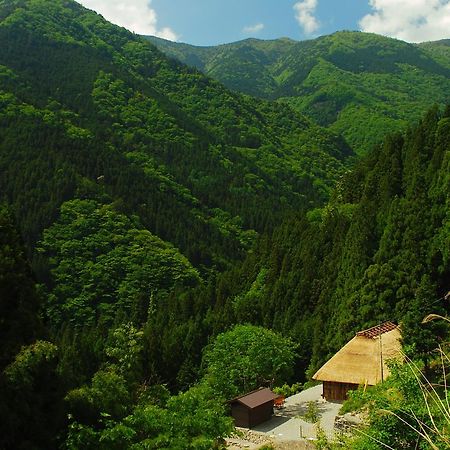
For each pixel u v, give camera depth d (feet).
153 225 351.67
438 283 137.90
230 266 341.41
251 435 99.81
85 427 53.47
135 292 268.62
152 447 55.98
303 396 128.16
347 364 115.65
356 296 148.66
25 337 59.93
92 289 265.34
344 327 145.69
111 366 116.78
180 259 303.68
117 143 465.47
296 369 160.35
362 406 75.15
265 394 113.19
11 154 353.10
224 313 188.55
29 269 67.15
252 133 617.62
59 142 384.27
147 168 435.53
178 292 255.09
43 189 325.01
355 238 165.48
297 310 178.50
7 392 51.26
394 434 38.99
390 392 42.96
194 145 530.27
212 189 467.93
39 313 65.26
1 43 600.39
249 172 517.14
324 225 200.54
